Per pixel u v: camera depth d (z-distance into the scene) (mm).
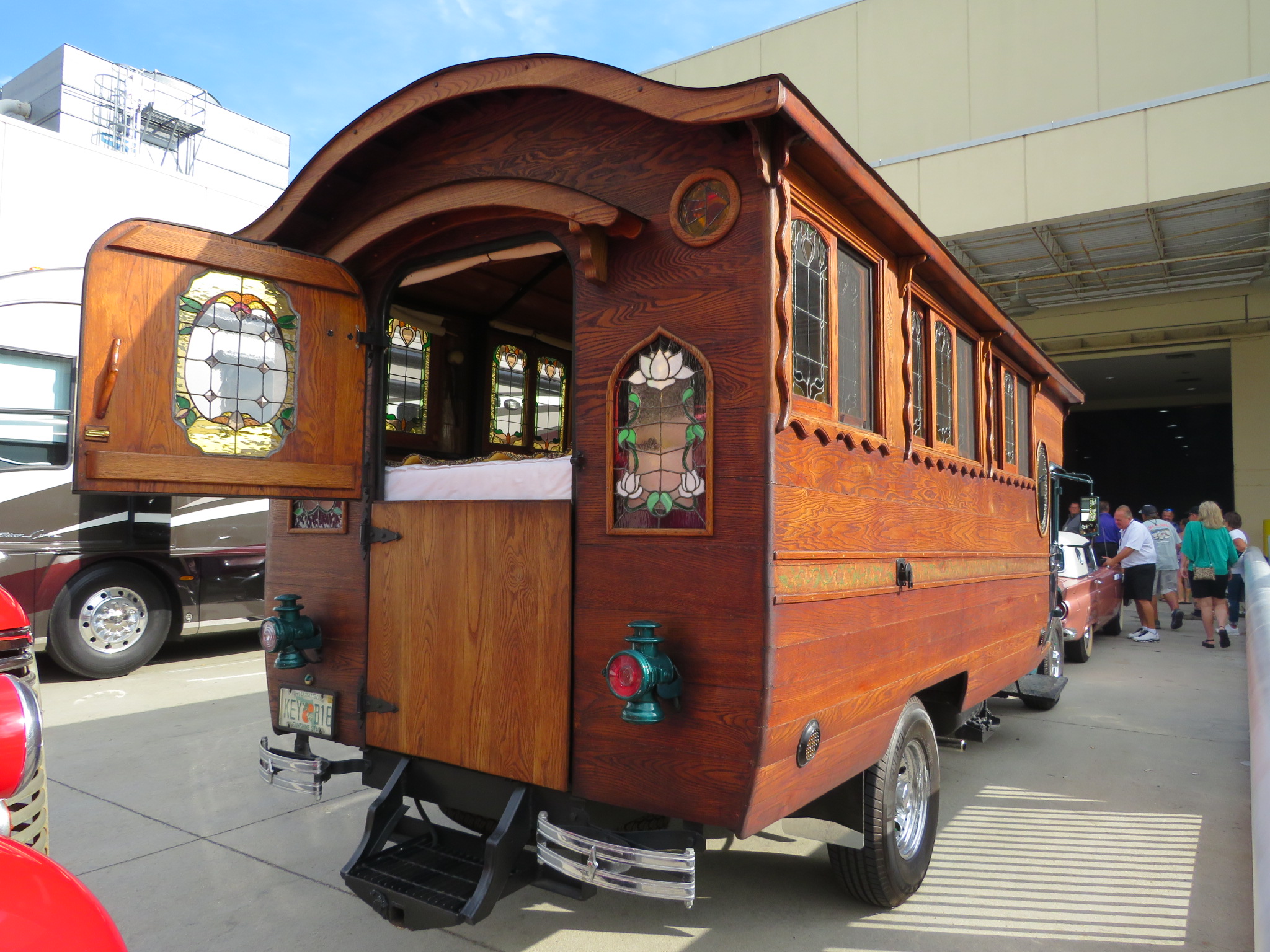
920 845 3406
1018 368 5285
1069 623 8109
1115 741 5785
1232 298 14977
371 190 3248
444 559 2898
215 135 30453
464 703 2807
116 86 28547
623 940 3020
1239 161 11055
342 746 5344
